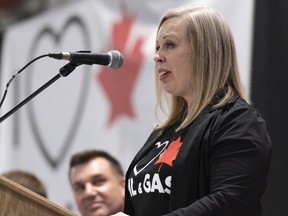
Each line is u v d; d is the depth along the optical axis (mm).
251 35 5234
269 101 4988
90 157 5305
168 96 3592
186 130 3266
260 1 5211
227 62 3314
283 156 4809
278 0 5094
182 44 3332
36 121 7391
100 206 5215
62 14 7270
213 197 2898
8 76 7883
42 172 7254
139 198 3281
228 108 3162
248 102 3328
